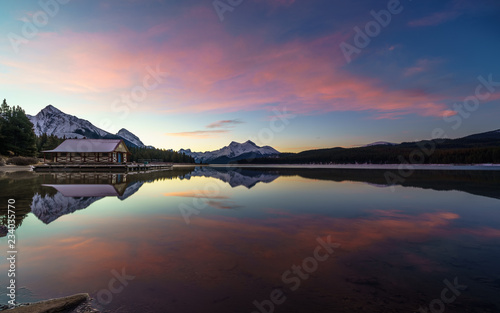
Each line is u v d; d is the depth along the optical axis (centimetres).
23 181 1952
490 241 561
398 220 761
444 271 404
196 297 319
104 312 289
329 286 350
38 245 515
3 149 4972
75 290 336
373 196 1271
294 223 718
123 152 4847
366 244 535
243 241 550
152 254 468
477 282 366
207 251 484
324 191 1466
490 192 1412
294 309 293
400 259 453
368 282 363
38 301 306
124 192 1391
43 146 6975
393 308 298
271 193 1387
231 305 301
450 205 1017
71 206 958
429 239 574
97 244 523
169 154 11150
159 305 301
